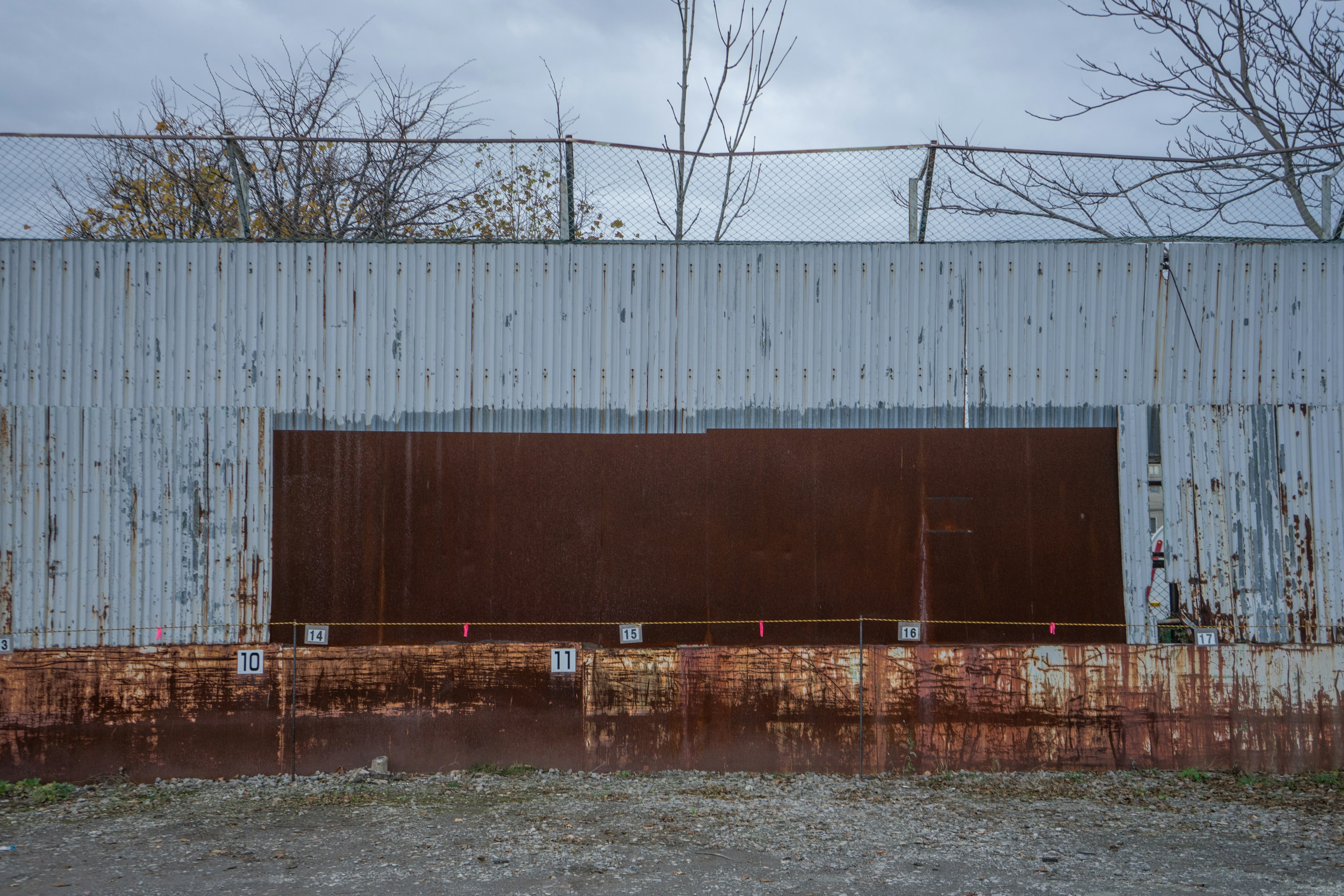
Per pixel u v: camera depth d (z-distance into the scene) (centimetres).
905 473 904
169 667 865
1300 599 904
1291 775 880
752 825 717
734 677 884
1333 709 893
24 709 852
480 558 890
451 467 893
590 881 597
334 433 888
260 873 613
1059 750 885
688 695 882
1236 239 916
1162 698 891
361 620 880
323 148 1673
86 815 749
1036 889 586
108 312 878
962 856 648
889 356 908
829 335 909
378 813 747
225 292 887
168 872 616
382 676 873
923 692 886
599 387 901
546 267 902
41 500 864
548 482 897
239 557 878
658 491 898
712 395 904
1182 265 914
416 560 888
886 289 910
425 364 895
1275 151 991
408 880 598
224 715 863
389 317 895
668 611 891
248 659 867
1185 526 905
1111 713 889
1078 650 891
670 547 895
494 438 896
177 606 871
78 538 866
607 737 877
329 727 869
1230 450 910
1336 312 917
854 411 905
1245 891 586
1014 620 897
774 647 887
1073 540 902
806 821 728
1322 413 913
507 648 880
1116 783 846
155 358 880
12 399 866
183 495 877
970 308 910
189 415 880
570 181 927
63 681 856
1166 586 902
